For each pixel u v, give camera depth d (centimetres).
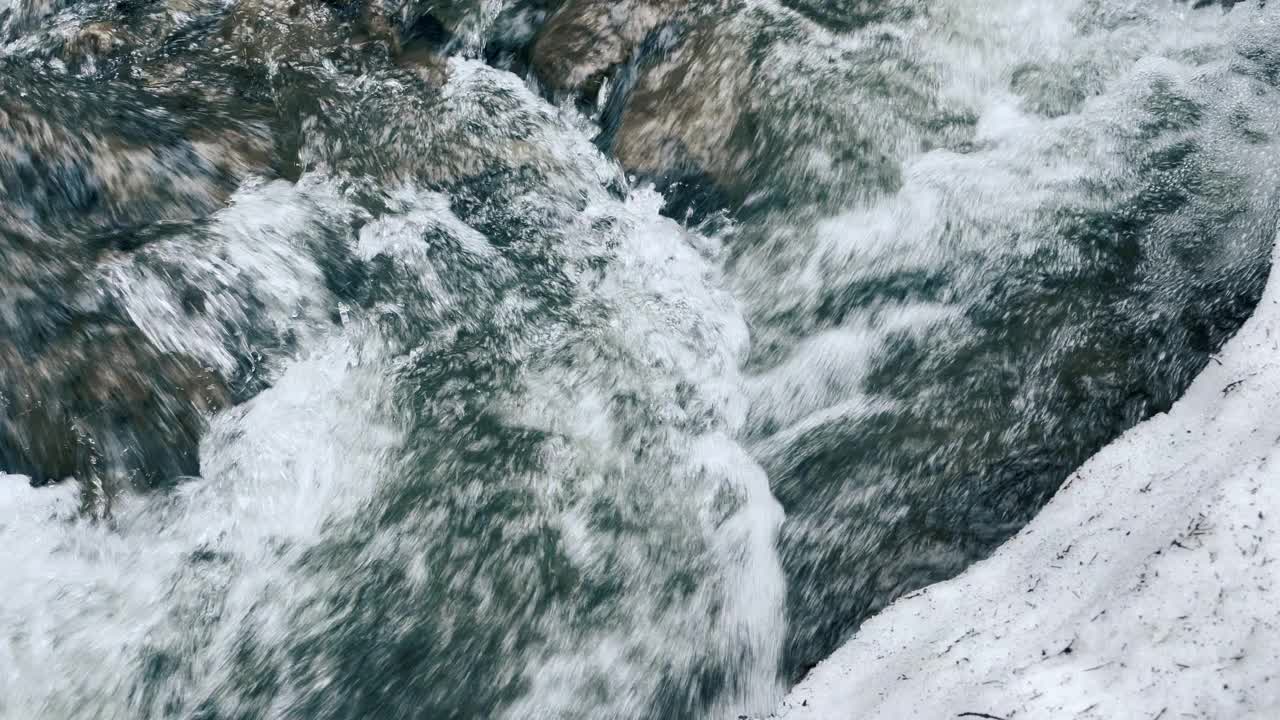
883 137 480
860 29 512
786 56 496
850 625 336
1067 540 279
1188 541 235
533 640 340
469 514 370
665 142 489
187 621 339
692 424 405
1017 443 355
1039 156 464
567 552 361
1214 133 445
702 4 520
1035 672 236
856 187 468
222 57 548
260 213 446
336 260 442
